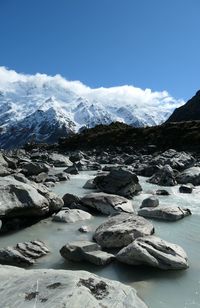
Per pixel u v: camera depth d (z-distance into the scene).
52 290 8.73
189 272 12.69
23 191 18.88
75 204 22.33
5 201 17.91
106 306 8.59
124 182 27.44
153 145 86.25
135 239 14.42
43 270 10.45
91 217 20.52
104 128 138.62
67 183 34.16
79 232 17.64
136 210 22.34
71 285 8.94
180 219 20.27
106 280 9.83
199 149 76.50
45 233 17.56
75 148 110.00
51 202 20.75
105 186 28.16
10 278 9.80
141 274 12.45
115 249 14.98
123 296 9.20
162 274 12.47
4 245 15.94
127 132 106.25
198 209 22.86
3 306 8.24
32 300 8.37
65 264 13.41
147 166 44.56
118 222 16.97
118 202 21.73
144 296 10.93
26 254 14.05
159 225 19.00
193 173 34.97
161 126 101.31
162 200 25.84
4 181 19.22
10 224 18.12
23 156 68.00
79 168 48.62
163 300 10.71
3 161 35.72
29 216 19.00
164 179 33.66
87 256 13.46
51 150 115.62
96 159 67.69
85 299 8.41
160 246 13.54
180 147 80.88
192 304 10.52
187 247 15.51
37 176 33.88
